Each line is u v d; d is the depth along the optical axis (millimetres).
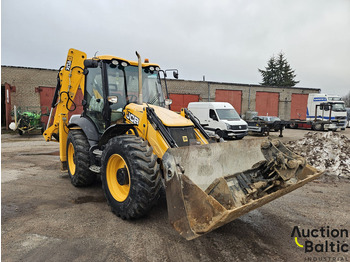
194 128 4027
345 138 6902
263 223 3461
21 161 7152
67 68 5082
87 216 3523
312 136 7422
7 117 16516
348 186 5215
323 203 4246
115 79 4324
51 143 11000
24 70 17422
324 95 20016
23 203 3988
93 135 4562
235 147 3479
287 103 26969
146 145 3180
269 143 3367
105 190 3605
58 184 5012
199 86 23391
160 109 3979
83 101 4941
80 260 2512
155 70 4762
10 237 2936
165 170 2635
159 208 3797
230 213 2143
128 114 4090
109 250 2695
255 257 2648
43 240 2877
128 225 3258
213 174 3135
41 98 17859
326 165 6254
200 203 2279
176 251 2707
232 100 24828
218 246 2840
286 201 4324
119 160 3510
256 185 3096
